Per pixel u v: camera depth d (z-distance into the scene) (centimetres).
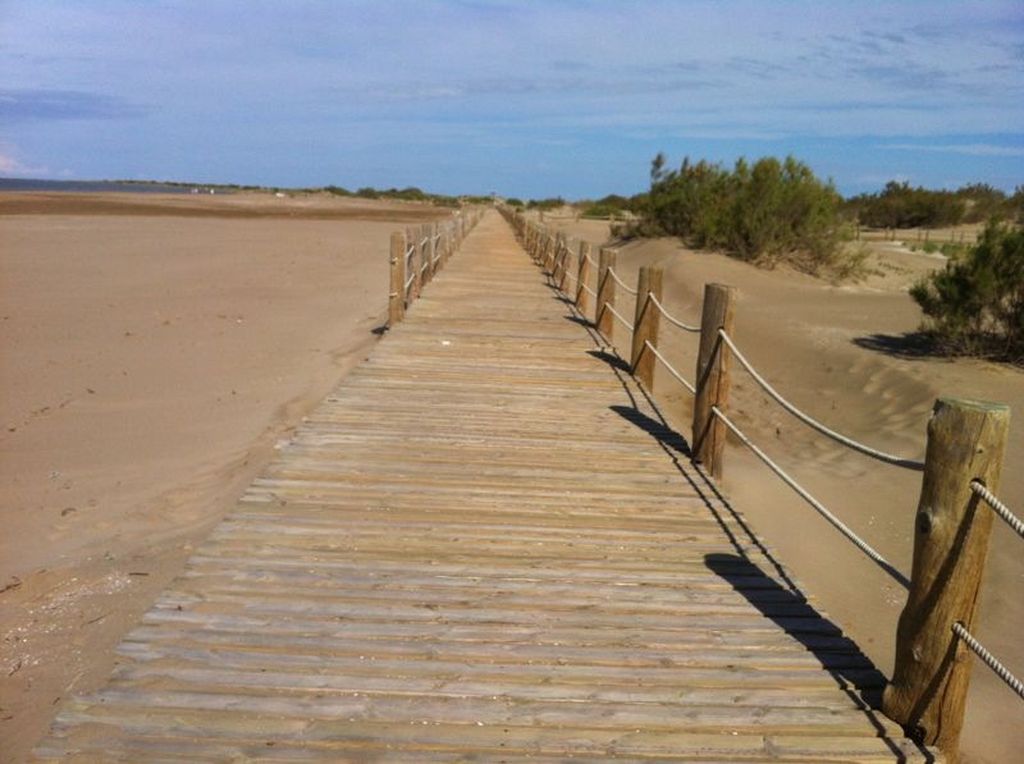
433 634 429
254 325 1588
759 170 2738
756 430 1164
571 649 422
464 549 530
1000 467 350
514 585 486
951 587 353
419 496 612
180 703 368
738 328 1722
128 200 7338
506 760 344
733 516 603
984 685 564
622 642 431
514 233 3766
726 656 422
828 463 998
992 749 496
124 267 2345
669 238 3164
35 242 2917
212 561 500
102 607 566
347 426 776
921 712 364
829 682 405
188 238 3400
